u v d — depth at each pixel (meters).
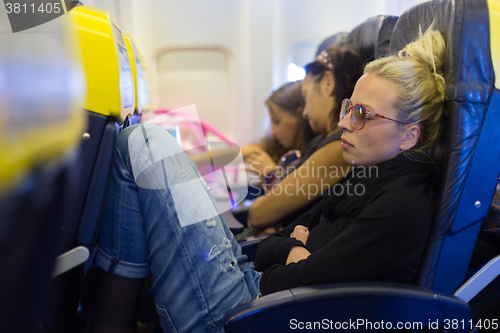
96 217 0.63
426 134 0.78
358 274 0.72
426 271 0.77
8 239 0.39
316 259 0.74
